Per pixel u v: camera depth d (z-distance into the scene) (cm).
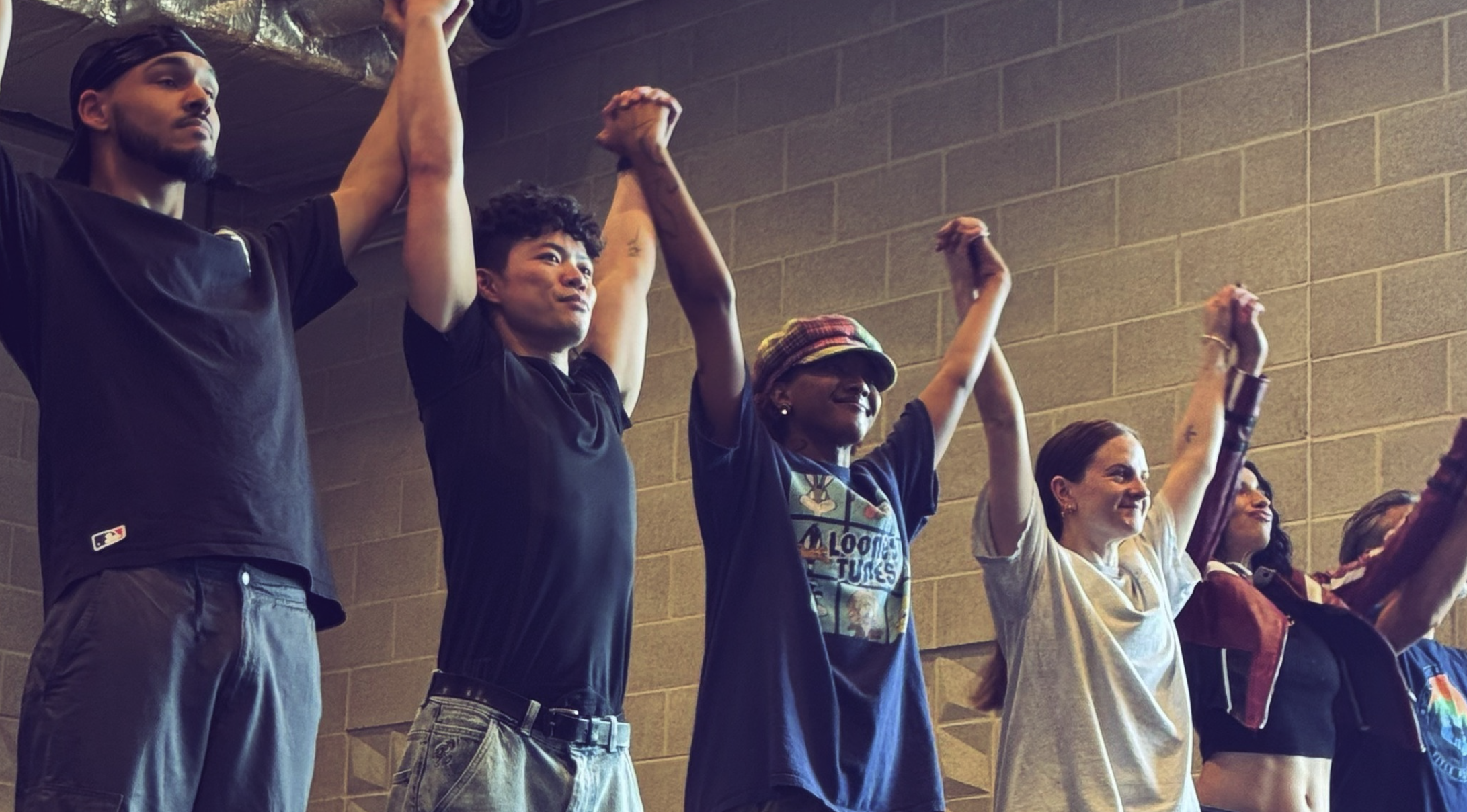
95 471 270
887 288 664
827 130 692
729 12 726
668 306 707
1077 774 371
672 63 735
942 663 622
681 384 697
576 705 295
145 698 261
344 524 782
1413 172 577
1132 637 389
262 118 741
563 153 754
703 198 715
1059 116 644
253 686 271
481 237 322
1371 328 575
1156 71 629
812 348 361
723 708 323
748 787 312
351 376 797
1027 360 630
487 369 303
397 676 750
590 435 309
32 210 280
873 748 325
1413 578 488
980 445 631
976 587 621
